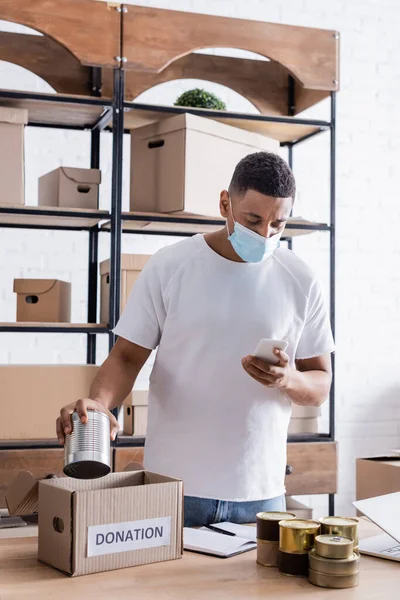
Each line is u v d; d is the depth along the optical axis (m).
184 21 2.95
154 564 1.29
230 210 1.78
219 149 2.97
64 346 3.56
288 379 1.66
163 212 2.96
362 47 4.07
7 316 3.49
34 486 1.41
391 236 4.09
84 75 3.28
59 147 3.59
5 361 3.47
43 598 1.11
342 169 4.02
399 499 1.46
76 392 2.86
